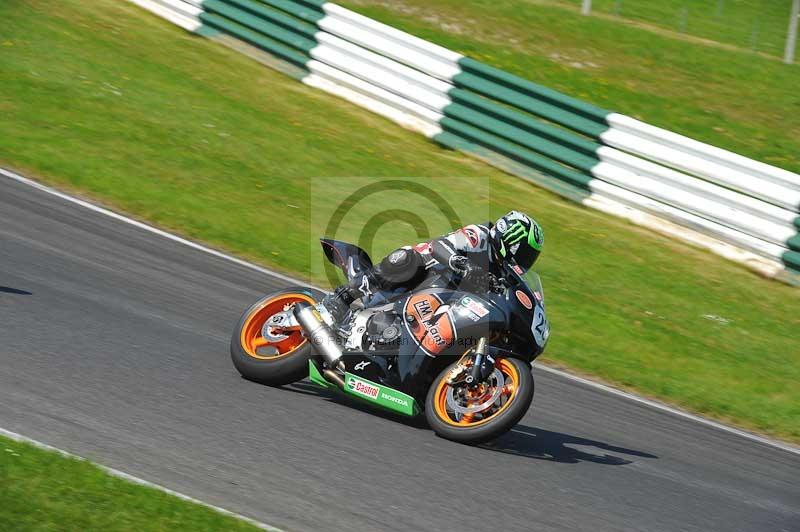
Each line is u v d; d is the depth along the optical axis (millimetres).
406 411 20938
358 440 19703
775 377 32156
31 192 34750
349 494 16844
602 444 23047
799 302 39688
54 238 30844
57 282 26875
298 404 21406
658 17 74188
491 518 16922
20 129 40312
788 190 41375
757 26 76562
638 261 40594
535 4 66812
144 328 24609
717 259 42438
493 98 48500
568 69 57469
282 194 40281
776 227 41594
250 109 48312
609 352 31406
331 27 53312
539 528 16875
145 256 31312
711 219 43188
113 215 34594
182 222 35469
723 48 65188
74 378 20062
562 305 34812
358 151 46125
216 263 32469
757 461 24391
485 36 60031
